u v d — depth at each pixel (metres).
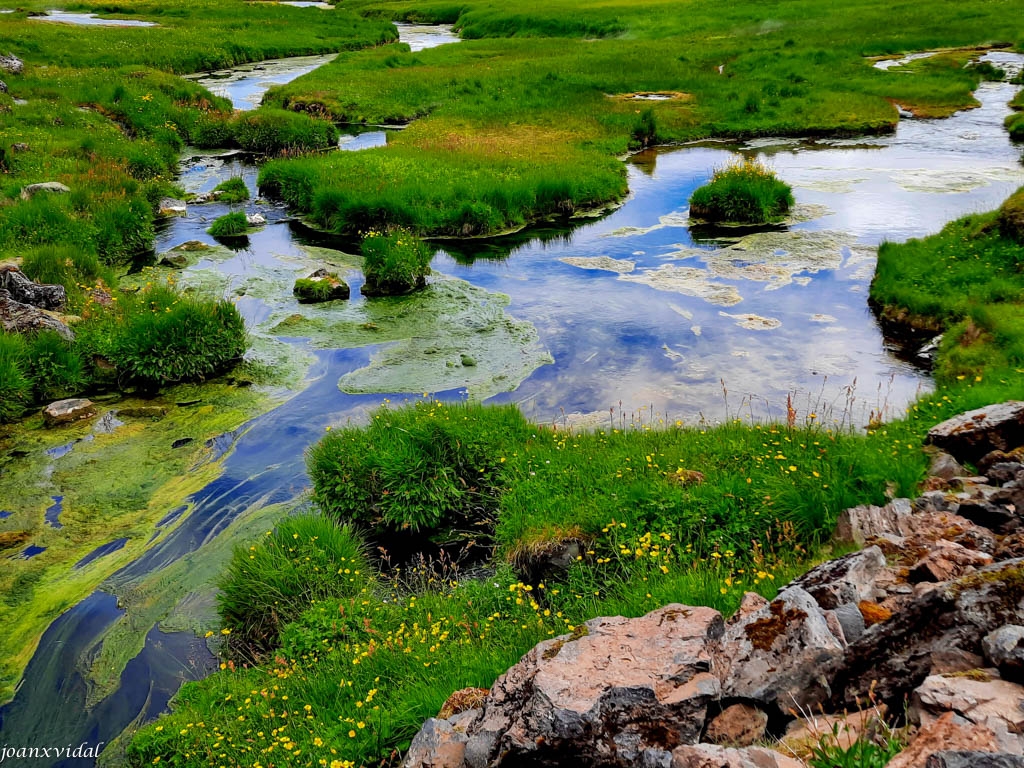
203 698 8.83
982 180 31.20
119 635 10.32
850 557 6.48
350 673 8.36
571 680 5.55
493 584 9.92
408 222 28.34
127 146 36.06
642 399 16.33
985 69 51.53
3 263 19.47
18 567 11.66
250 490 13.55
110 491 13.62
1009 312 17.53
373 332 20.38
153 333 17.64
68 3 101.75
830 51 59.00
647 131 41.66
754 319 20.23
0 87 40.84
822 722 5.03
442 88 52.59
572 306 21.83
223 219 28.50
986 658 4.83
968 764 3.78
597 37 80.31
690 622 6.08
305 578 10.41
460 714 6.25
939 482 9.05
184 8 96.38
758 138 41.97
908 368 17.14
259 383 17.72
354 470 12.73
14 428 15.89
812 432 11.95
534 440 13.38
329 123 42.59
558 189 30.62
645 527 10.16
